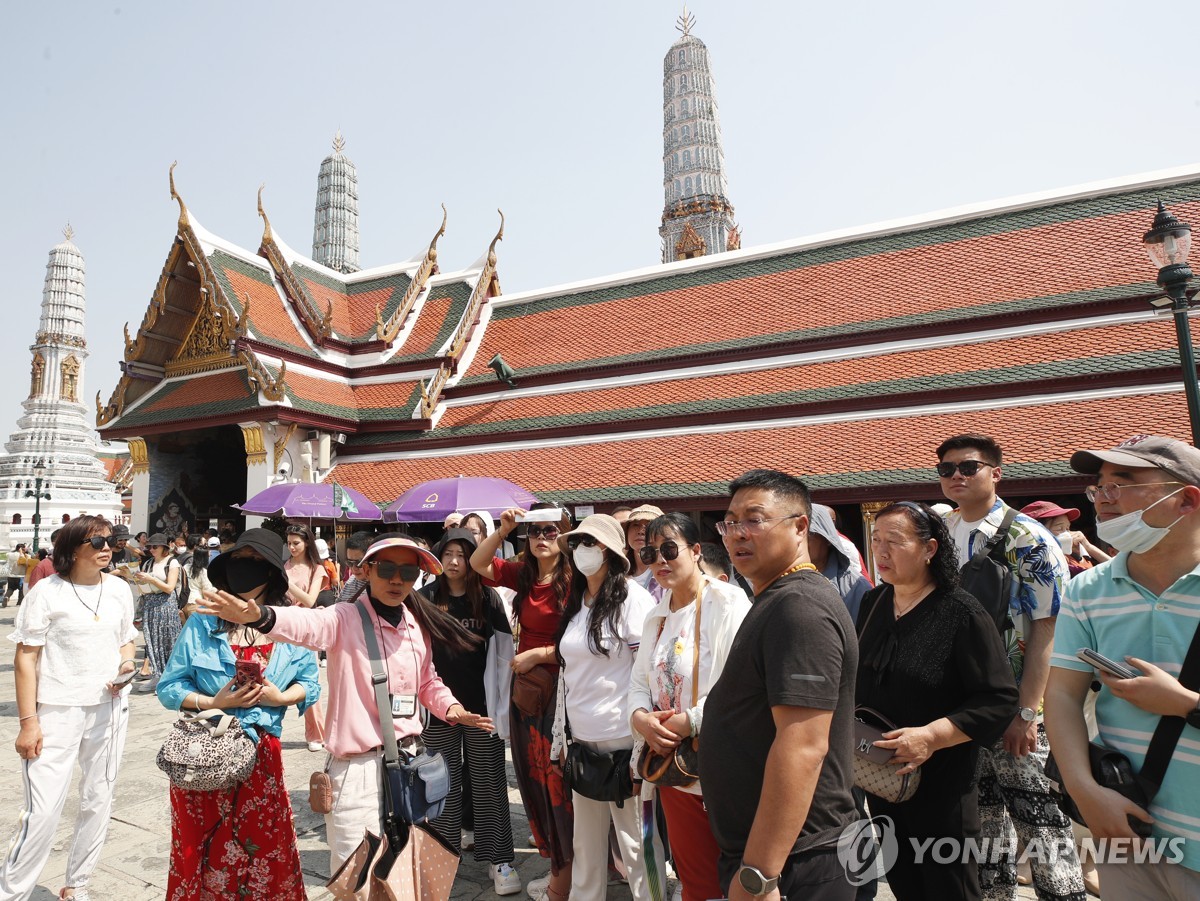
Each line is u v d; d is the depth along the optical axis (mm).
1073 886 3928
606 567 4672
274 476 20141
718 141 79812
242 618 3592
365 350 24016
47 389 46406
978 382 16281
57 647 4734
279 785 4125
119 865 5539
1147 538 2779
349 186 67500
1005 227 19156
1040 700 4090
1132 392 14836
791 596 2701
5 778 7559
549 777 4828
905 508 3807
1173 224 7707
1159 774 2633
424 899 3615
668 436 19078
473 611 5582
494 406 22109
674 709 3715
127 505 49750
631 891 4531
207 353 21906
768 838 2445
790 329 19750
